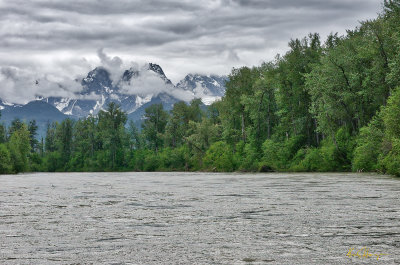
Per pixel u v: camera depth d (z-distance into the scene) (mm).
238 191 31328
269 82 89812
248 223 15117
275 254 10141
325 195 26125
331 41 81438
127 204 22531
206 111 148375
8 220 16594
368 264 9117
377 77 61969
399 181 40625
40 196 28875
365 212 17656
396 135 49219
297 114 85062
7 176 86000
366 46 63719
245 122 105938
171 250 10758
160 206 21281
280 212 18094
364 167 63906
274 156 86188
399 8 57625
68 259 9922
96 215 17906
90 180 60094
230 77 102000
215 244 11453
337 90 68500
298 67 82500
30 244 11758
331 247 10875
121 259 9859
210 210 19203
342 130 74188
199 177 65562
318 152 75938
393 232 12961
